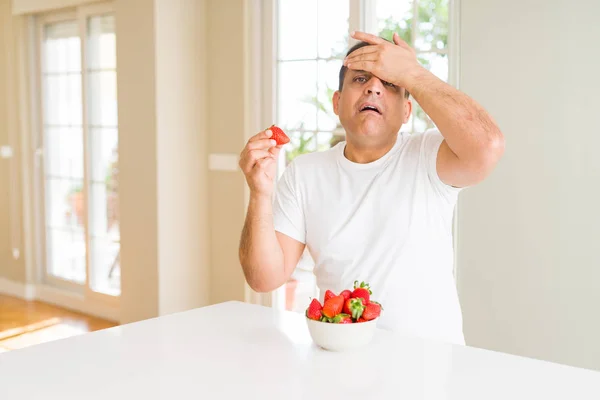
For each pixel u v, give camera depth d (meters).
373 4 3.44
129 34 4.09
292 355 1.43
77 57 4.90
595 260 2.76
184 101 4.10
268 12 3.86
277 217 1.82
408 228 1.67
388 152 1.73
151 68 3.97
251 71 3.93
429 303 1.66
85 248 4.89
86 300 4.91
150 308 4.12
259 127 3.94
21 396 1.21
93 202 4.82
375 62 1.62
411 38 3.28
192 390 1.23
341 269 1.73
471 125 1.51
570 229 2.82
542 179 2.88
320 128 3.71
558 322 2.87
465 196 3.09
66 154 5.09
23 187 5.30
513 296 2.98
